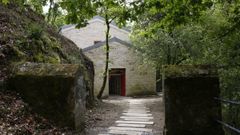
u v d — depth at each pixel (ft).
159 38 54.60
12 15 38.50
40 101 23.98
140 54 71.36
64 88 23.77
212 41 39.11
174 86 20.80
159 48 56.24
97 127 29.48
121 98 74.43
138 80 80.94
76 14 20.90
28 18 44.62
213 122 20.43
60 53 42.09
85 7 20.74
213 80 20.56
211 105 20.49
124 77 80.64
